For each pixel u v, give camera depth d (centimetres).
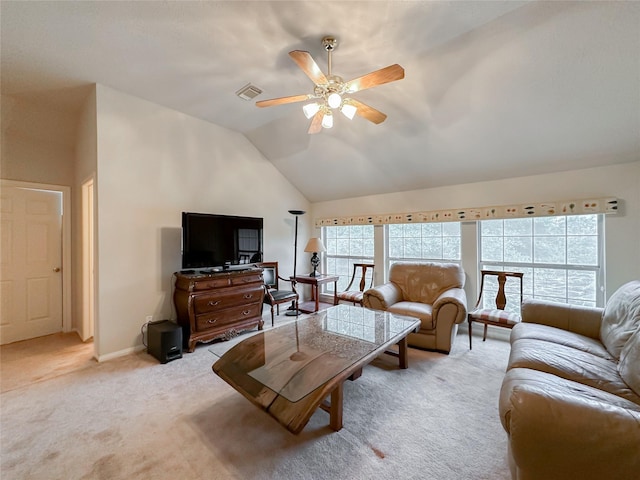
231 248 367
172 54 229
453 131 302
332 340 221
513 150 301
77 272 363
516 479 117
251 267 400
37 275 348
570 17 183
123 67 247
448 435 172
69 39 209
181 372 254
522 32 198
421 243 425
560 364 167
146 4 177
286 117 357
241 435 172
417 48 221
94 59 235
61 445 163
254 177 434
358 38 210
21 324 337
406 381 236
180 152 343
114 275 288
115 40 211
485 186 354
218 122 374
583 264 306
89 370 257
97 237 278
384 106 296
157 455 156
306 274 516
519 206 326
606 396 133
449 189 383
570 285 314
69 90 284
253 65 245
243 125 384
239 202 412
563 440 99
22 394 217
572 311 234
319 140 385
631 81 210
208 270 351
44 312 353
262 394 159
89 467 148
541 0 176
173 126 336
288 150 423
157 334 278
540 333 217
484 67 230
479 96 256
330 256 536
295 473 144
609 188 280
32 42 211
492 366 263
